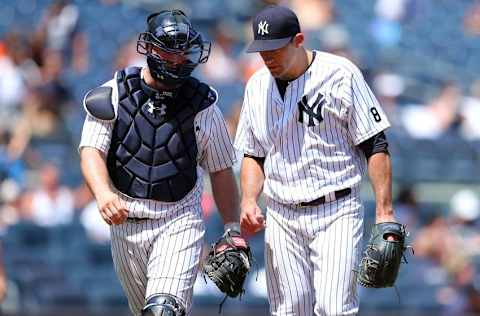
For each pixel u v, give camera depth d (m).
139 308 20.66
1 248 39.22
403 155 47.78
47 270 39.03
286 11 18.78
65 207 40.78
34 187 41.25
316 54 19.28
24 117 45.62
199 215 19.52
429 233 42.66
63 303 38.44
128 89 18.94
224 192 20.00
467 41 59.94
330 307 19.03
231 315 37.47
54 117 46.47
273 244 19.86
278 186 19.55
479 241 43.41
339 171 19.27
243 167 19.98
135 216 19.16
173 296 18.73
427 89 51.44
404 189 44.09
